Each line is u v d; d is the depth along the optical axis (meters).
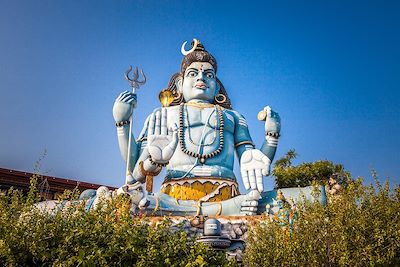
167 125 14.97
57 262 6.81
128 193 12.05
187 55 16.70
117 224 7.52
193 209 13.20
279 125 14.97
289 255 8.35
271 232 9.36
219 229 10.84
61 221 7.41
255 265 8.98
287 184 20.52
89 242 7.10
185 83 16.33
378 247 8.12
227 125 15.46
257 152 14.08
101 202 8.42
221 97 16.69
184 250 7.29
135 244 7.14
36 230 7.11
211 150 14.73
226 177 14.39
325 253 8.27
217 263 7.39
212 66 16.58
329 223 8.46
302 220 8.70
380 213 8.41
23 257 6.99
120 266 7.01
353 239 8.16
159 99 16.11
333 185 12.61
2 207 7.29
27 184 21.89
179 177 14.24
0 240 6.84
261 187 13.52
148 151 13.74
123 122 14.52
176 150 14.71
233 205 13.18
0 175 21.45
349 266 8.02
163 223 7.76
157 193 13.48
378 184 8.80
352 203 8.58
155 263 6.95
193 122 15.05
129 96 14.66
